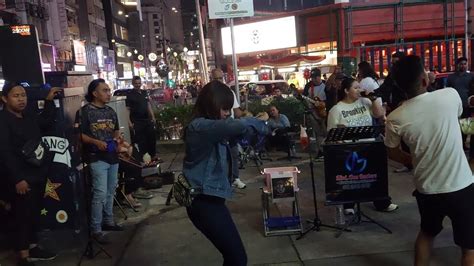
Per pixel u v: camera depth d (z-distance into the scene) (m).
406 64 3.12
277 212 5.81
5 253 5.04
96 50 54.38
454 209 3.03
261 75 26.77
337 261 4.23
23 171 4.48
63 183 5.07
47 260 4.74
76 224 5.11
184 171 3.11
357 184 4.81
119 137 5.50
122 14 84.62
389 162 8.00
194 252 4.73
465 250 3.10
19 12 30.28
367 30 21.66
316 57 20.91
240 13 7.87
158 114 11.39
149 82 69.62
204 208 3.03
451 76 8.46
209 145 2.96
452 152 3.01
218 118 3.07
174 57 64.69
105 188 5.19
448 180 3.01
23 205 4.54
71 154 5.07
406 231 4.86
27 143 4.47
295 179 4.97
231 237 3.06
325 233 4.95
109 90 5.32
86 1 56.47
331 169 4.80
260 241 4.88
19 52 6.11
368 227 5.04
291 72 25.09
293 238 4.89
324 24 22.53
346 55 20.73
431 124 3.03
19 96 4.48
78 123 4.95
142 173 7.50
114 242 5.19
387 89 4.99
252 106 11.16
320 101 8.85
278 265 4.24
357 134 4.75
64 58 39.97
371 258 4.25
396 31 21.55
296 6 29.81
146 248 4.94
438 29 21.92
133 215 6.18
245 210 6.01
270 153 9.67
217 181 3.02
